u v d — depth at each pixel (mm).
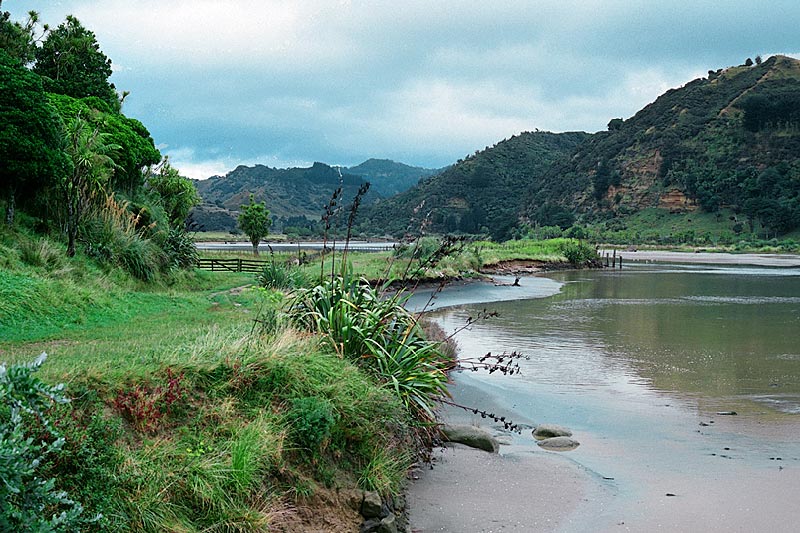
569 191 190125
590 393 13211
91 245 20234
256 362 7348
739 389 13688
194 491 5547
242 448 6051
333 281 9961
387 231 172875
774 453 9477
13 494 3742
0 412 4715
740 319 25906
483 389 13297
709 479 8367
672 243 144625
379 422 7793
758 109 179375
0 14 32156
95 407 5711
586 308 29594
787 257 105750
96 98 30094
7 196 19562
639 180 179125
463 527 6840
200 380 6934
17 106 18672
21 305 12672
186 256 26688
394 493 7125
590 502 7535
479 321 24266
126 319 14383
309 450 6770
